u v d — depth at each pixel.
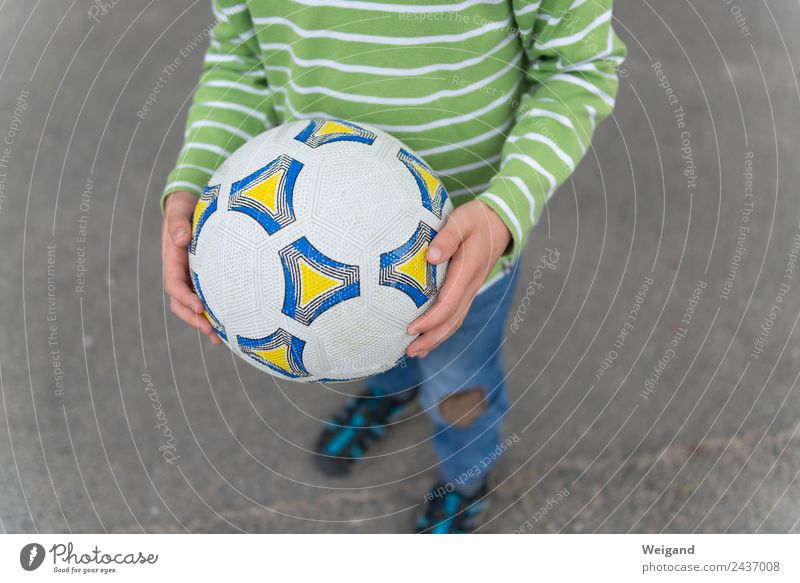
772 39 2.79
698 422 2.05
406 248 1.07
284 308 1.07
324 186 1.05
